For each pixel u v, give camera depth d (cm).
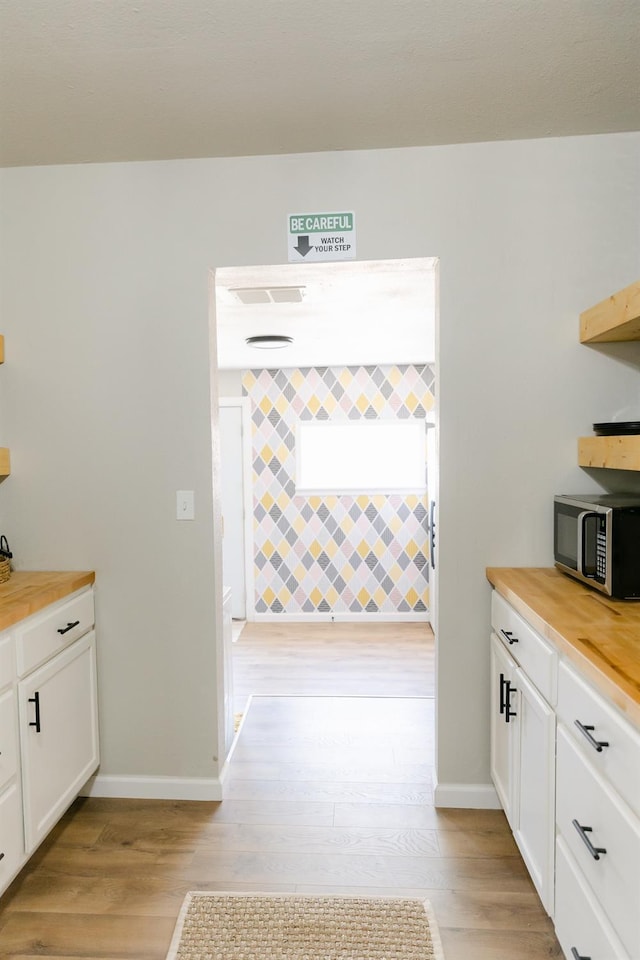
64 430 225
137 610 227
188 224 217
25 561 228
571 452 212
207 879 184
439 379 214
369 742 274
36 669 183
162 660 227
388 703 322
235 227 215
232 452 520
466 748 220
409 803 223
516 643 181
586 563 176
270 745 271
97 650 228
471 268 210
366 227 211
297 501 515
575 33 149
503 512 214
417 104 182
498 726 205
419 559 509
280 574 518
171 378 221
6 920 169
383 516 509
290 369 511
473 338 212
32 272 222
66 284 222
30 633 178
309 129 195
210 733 227
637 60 160
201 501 223
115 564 226
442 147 209
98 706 229
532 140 206
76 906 174
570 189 206
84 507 226
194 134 197
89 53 155
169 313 220
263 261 215
